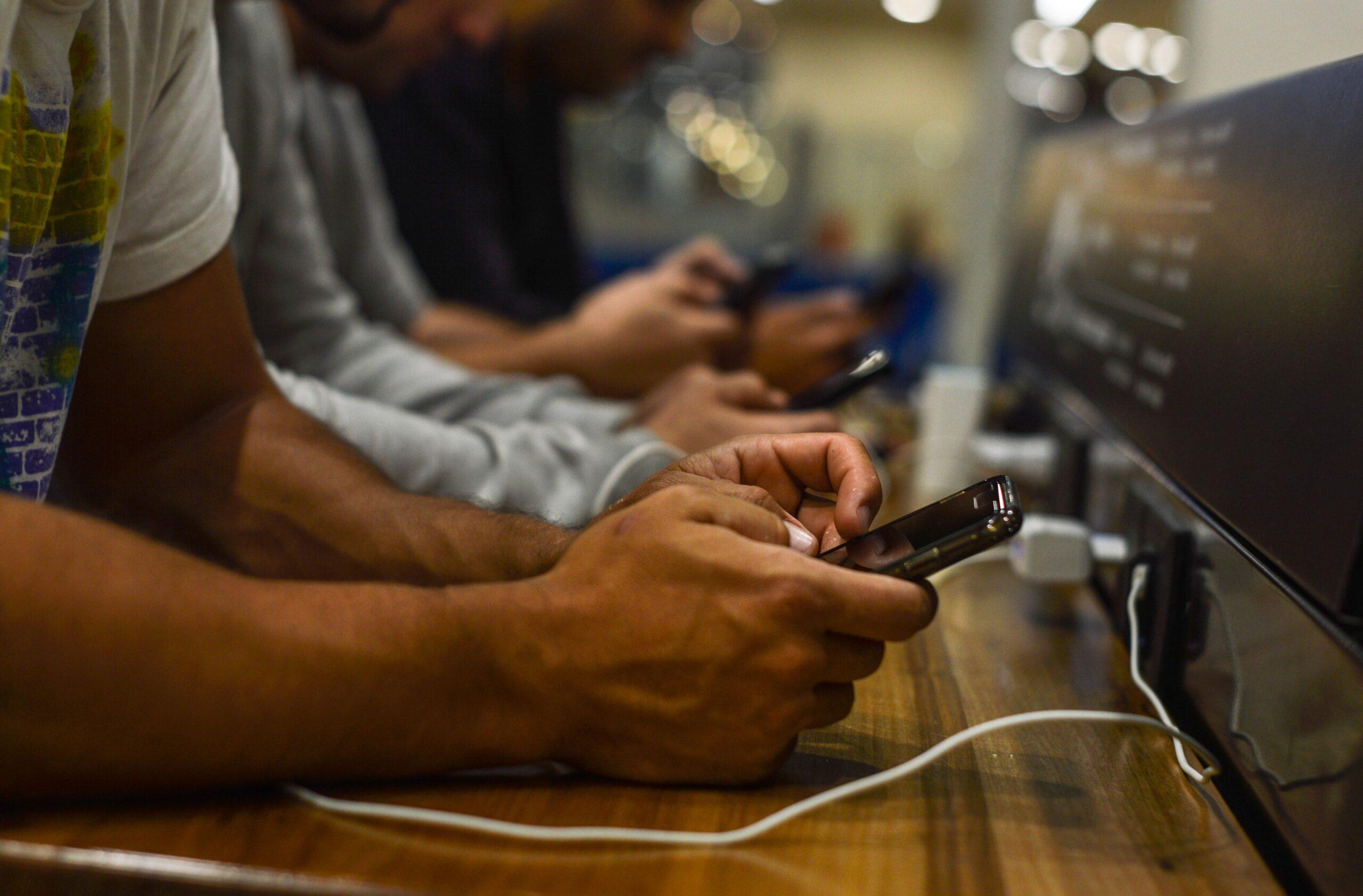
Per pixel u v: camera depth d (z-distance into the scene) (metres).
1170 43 2.16
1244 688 0.51
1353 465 0.42
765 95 6.99
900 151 7.61
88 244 0.56
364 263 1.64
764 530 0.48
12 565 0.39
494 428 0.87
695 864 0.40
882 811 0.46
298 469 0.65
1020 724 0.54
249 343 0.73
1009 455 1.25
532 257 2.25
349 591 0.46
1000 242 2.32
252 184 1.14
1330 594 0.42
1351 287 0.45
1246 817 0.49
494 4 1.50
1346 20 0.78
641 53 2.18
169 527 0.64
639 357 1.48
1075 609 0.82
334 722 0.43
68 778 0.41
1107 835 0.45
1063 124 2.62
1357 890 0.38
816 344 1.55
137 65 0.58
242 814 0.43
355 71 1.38
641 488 0.56
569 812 0.45
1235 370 0.57
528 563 0.55
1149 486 0.71
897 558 0.48
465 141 1.97
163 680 0.41
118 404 0.67
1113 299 0.90
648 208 5.98
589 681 0.45
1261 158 0.59
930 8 5.72
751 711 0.45
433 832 0.42
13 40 0.49
